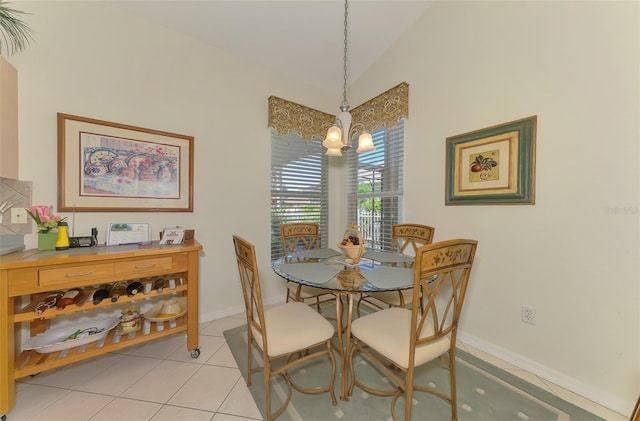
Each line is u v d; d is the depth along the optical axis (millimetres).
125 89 1963
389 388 1521
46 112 1688
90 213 1847
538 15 1602
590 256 1428
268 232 2779
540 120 1598
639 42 1259
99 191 1860
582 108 1438
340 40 2523
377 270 1574
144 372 1653
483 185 1877
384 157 2826
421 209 2359
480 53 1902
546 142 1577
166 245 1867
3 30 1557
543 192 1597
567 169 1500
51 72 1699
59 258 1386
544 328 1607
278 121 2707
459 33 2035
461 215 2045
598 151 1389
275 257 2877
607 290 1374
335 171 3424
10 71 1504
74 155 1769
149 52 2064
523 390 1492
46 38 1682
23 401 1391
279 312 1567
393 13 2289
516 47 1705
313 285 1355
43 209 1576
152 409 1352
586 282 1444
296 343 1295
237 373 1651
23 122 1615
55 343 1499
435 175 2232
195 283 1836
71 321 1812
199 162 2314
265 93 2725
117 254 1545
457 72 2053
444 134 2156
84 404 1378
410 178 2459
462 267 1178
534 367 1643
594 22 1391
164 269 1725
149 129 2053
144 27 2039
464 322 2045
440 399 1424
